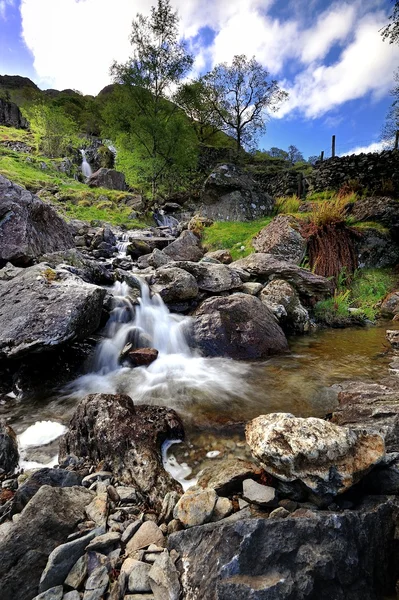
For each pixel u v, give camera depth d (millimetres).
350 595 1846
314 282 9000
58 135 29391
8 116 42938
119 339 6281
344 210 13086
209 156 35281
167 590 1814
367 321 8875
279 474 2395
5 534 2045
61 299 5211
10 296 5535
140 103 22812
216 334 6641
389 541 2148
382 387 4422
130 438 3191
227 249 12781
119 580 1886
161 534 2250
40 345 4645
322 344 7223
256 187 18500
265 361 6234
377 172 17047
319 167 19641
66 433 3596
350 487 2344
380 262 11711
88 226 14266
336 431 2510
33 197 9258
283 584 1755
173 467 3260
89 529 2201
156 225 18922
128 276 7930
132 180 23875
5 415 4297
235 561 1859
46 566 1940
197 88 32656
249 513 2387
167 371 5734
